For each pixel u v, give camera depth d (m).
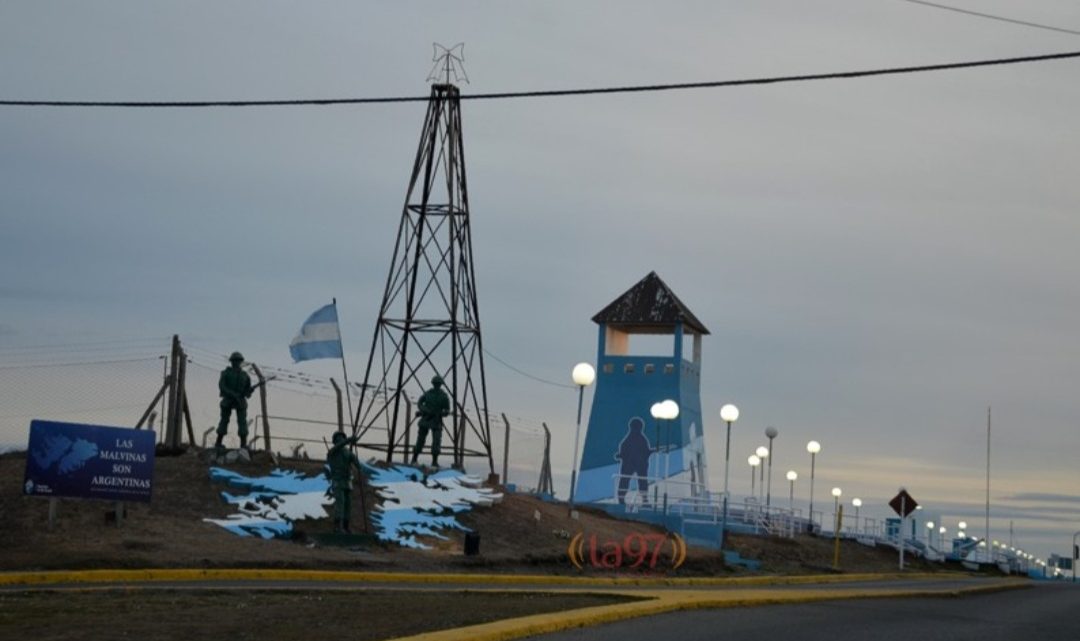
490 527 41.84
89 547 31.30
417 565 34.62
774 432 66.62
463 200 50.03
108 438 33.72
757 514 57.53
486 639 18.06
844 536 64.81
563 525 44.56
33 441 32.88
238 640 17.34
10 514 33.75
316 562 32.62
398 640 17.27
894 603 29.28
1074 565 106.75
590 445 65.12
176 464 39.53
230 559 31.55
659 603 24.03
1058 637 22.08
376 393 46.53
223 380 40.91
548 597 25.48
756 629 21.44
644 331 67.81
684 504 56.00
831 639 20.42
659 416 54.31
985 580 50.69
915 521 83.88
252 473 39.72
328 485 40.06
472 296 49.84
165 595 23.86
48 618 19.50
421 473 44.06
